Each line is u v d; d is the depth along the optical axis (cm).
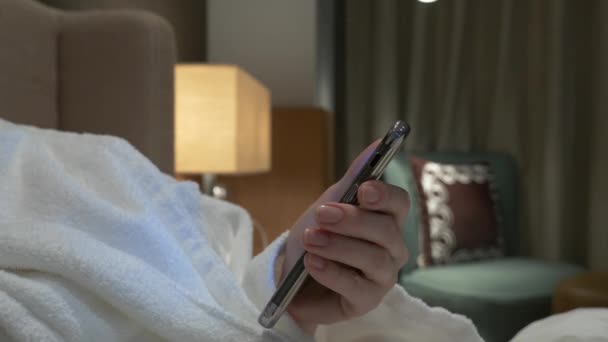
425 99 262
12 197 44
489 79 255
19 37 86
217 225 61
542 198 247
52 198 44
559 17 236
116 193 47
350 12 271
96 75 99
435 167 203
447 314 47
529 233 252
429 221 193
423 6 255
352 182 39
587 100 241
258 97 156
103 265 36
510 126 251
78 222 43
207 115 131
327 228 37
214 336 36
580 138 243
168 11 177
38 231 38
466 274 172
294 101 232
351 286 38
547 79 242
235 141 131
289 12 231
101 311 37
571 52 239
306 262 37
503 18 248
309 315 44
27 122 88
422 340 50
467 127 258
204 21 231
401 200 38
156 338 38
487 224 201
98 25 99
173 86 108
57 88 99
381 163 37
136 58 98
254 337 37
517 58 250
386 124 264
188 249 47
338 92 276
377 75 265
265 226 197
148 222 43
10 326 32
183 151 131
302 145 197
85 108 99
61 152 51
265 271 44
